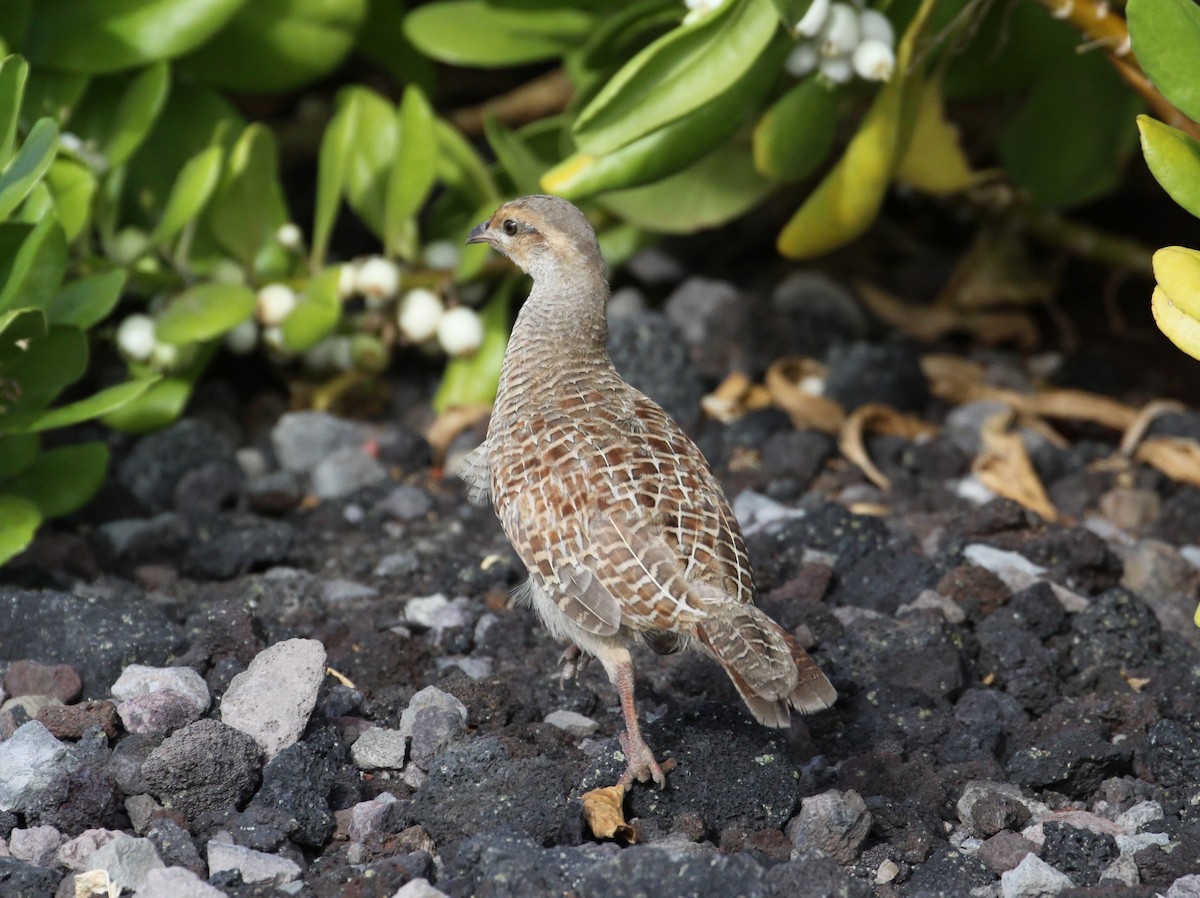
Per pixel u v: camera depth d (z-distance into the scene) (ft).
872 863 14.43
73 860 13.91
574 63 27.22
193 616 18.75
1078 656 18.56
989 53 26.50
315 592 20.04
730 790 14.83
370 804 14.89
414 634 19.06
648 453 15.43
